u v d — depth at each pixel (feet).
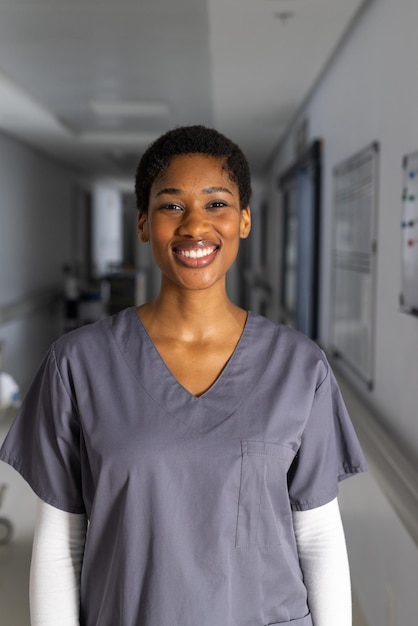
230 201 3.34
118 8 10.45
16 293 23.29
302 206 17.43
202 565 3.19
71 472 3.43
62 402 3.39
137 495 3.15
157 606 3.16
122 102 17.80
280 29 10.83
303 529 3.56
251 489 3.24
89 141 23.53
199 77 14.76
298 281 18.25
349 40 11.25
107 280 36.91
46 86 16.06
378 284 8.98
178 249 3.29
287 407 3.39
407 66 7.47
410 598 6.02
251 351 3.53
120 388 3.36
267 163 30.73
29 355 24.54
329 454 3.59
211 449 3.20
